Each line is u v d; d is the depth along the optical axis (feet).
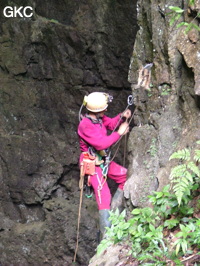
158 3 14.26
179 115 13.61
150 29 14.62
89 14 26.32
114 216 12.10
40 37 26.73
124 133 14.43
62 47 26.71
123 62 26.17
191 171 11.79
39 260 25.80
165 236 11.31
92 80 26.84
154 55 14.26
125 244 12.09
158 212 11.71
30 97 27.27
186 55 13.08
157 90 14.20
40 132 27.30
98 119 14.57
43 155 27.02
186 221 11.15
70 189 27.07
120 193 14.94
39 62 27.07
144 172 13.50
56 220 25.91
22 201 26.99
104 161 14.66
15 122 27.43
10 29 26.86
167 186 11.62
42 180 26.78
